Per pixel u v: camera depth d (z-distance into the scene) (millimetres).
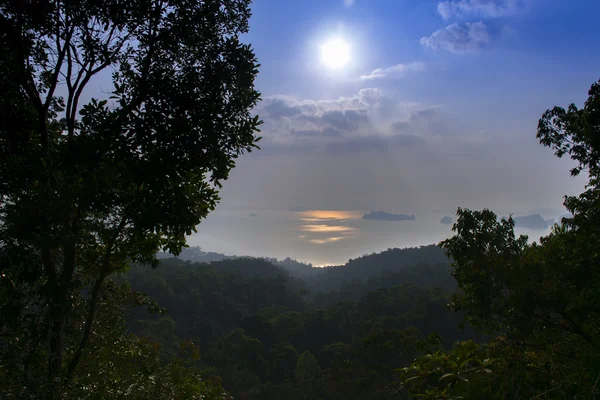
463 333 45719
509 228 6227
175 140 4301
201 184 5371
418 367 2402
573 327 5367
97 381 5199
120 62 4832
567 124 6230
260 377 45531
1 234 3438
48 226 3600
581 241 5797
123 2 4461
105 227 4480
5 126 4625
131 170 4289
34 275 3518
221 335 59281
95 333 5766
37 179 4008
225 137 4742
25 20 4457
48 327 3842
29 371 3701
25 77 4551
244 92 4789
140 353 6438
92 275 5629
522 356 5379
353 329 54094
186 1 4637
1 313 3498
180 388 6211
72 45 4758
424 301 51812
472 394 2205
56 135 5293
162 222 4285
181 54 4895
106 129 4133
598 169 6160
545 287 5348
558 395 2652
